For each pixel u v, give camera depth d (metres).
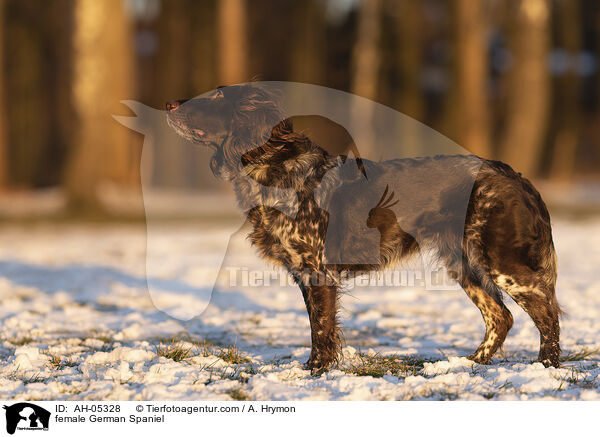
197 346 7.62
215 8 41.62
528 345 7.71
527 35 33.25
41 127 43.28
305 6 43.09
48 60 43.72
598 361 6.80
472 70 33.31
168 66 43.84
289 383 5.89
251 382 5.79
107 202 28.53
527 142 33.72
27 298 11.38
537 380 5.70
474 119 33.41
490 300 6.83
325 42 44.25
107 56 26.81
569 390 5.59
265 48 47.38
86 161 26.95
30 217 27.19
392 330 8.79
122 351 6.92
